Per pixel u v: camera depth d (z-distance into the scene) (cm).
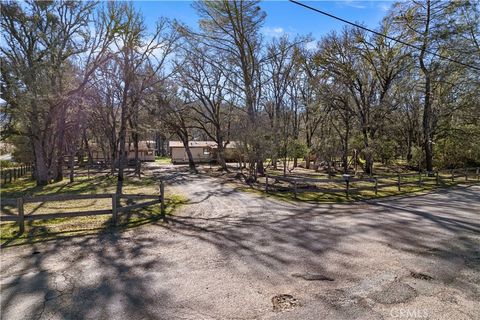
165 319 359
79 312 376
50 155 2088
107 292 429
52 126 1931
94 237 707
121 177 2027
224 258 561
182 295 418
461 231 742
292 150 2472
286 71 2772
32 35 1719
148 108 2634
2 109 1603
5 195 1485
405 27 2286
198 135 6116
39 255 584
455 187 1691
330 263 528
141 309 382
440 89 2508
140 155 5334
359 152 2680
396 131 2884
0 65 1552
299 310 373
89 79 1923
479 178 2059
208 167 3591
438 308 375
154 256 577
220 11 2241
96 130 3494
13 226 809
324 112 2616
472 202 1212
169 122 2994
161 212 963
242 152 2055
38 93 1565
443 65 2234
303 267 511
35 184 1995
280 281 457
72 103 1919
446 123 2495
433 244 635
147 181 2084
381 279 460
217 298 407
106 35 1836
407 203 1190
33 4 1753
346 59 2366
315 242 653
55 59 1692
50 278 478
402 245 629
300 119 3662
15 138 2448
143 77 2122
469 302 390
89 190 1636
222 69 2581
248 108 2320
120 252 601
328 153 2456
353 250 597
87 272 501
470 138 2386
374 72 2484
